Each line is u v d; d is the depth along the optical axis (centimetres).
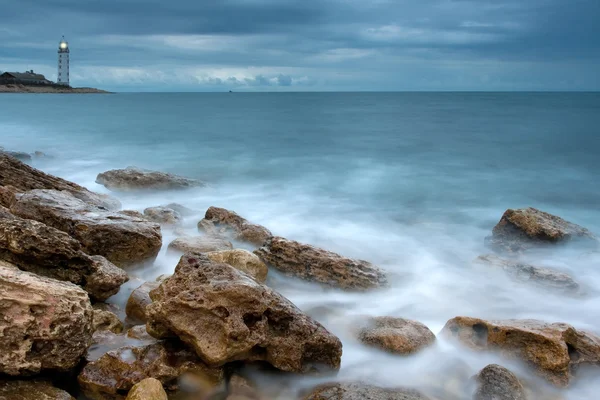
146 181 2169
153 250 1195
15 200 1267
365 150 3825
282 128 5366
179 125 5675
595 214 2139
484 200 2347
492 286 1280
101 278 967
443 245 1664
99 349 803
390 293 1199
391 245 1642
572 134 4666
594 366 867
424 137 4562
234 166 3128
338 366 852
